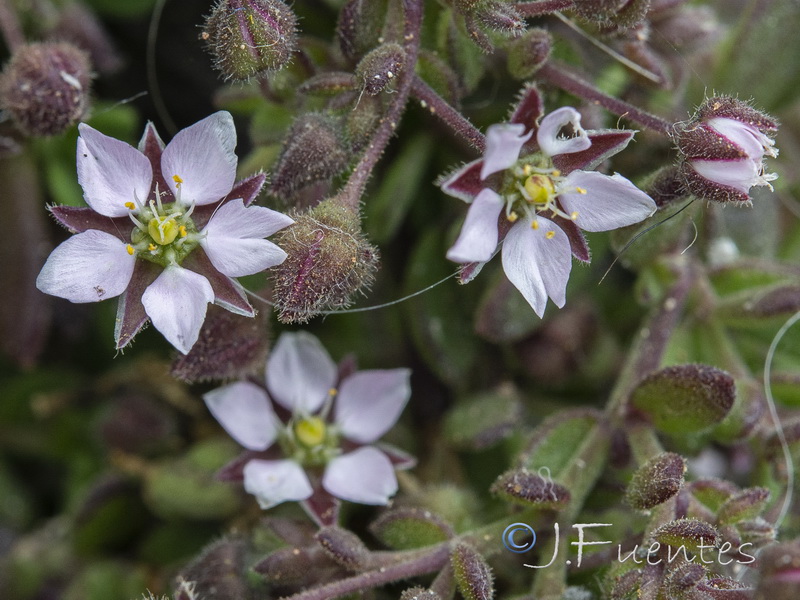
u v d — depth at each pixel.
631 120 0.08
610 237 0.09
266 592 0.09
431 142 0.10
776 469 0.09
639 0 0.08
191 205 0.08
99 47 0.10
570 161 0.08
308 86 0.08
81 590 0.10
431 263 0.10
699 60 0.10
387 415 0.09
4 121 0.09
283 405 0.09
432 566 0.08
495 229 0.08
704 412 0.09
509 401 0.09
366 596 0.08
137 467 0.10
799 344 0.09
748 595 0.08
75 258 0.08
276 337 0.10
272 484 0.09
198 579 0.09
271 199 0.09
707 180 0.08
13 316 0.10
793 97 0.10
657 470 0.08
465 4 0.08
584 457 0.09
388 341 0.10
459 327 0.10
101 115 0.10
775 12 0.10
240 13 0.08
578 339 0.10
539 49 0.08
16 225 0.10
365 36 0.08
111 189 0.08
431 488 0.09
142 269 0.08
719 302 0.09
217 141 0.08
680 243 0.09
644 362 0.09
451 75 0.09
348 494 0.09
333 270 0.08
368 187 0.10
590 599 0.08
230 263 0.08
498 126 0.08
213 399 0.09
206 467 0.10
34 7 0.10
